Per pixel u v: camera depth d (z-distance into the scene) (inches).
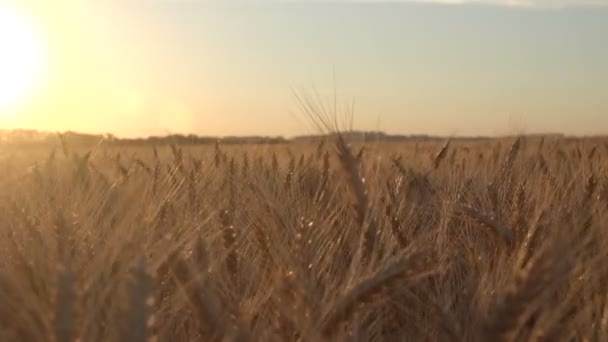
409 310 127.8
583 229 145.3
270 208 150.1
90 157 233.9
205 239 131.3
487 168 258.4
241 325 98.0
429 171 220.2
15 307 92.1
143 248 108.0
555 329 104.5
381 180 186.2
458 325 117.7
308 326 101.1
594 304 123.2
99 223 147.3
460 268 149.3
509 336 90.7
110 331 88.4
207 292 102.0
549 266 91.0
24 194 185.6
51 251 112.0
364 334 110.7
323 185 180.7
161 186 184.1
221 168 217.6
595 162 254.1
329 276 120.2
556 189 194.1
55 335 75.5
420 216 182.2
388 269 104.0
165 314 111.8
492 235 146.9
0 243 126.5
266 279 117.8
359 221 138.2
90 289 97.0
